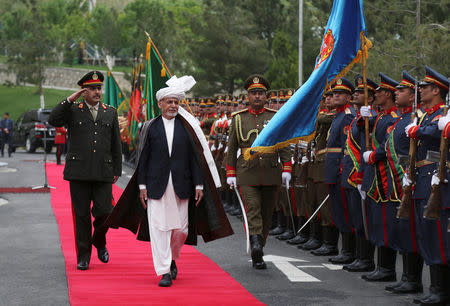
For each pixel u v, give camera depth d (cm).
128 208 1029
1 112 10019
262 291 944
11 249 1267
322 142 1261
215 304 851
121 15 12575
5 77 11962
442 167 803
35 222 1630
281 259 1201
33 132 5034
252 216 1121
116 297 887
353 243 1166
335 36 1128
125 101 3334
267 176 1128
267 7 6394
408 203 874
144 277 1023
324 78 1121
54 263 1133
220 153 1856
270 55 6238
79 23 12794
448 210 820
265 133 1082
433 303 852
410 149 869
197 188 1002
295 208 1437
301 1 5022
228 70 6053
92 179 1091
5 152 5391
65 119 1105
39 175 3003
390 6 3609
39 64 10075
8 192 2327
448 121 793
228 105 1859
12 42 10138
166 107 1004
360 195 1077
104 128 1112
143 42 7869
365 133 1052
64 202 2044
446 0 3319
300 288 963
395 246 970
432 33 2867
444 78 863
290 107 1091
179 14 11412
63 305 850
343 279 1030
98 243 1102
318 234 1318
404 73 948
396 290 934
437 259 841
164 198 985
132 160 3581
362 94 1162
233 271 1089
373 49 3219
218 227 1009
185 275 1045
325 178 1184
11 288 947
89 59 13712
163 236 974
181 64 7612
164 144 993
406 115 953
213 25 6238
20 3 13675
